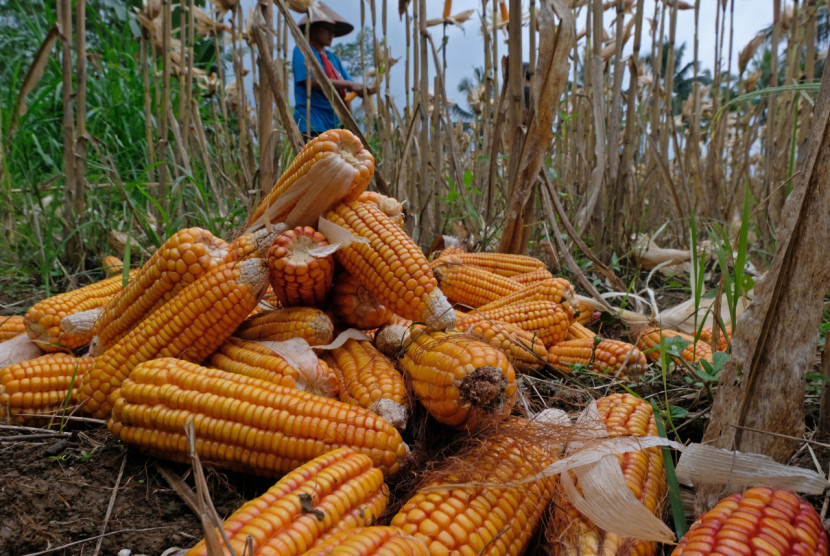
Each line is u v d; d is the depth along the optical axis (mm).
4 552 1885
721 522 1628
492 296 4672
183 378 2281
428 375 2334
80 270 5684
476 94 10352
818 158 1821
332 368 2850
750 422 1988
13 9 9023
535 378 3408
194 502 2148
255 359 2646
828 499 1979
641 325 4594
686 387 3314
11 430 2613
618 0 6453
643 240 7180
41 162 8164
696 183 8094
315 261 2826
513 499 1944
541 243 6613
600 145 6117
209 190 7555
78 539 1976
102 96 8359
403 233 2912
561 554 1817
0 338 3742
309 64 4637
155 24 6457
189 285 2814
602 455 1899
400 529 1675
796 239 1880
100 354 3232
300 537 1600
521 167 5137
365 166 3105
